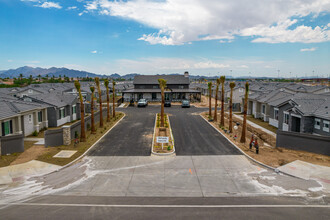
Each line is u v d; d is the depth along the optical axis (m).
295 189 12.48
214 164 16.14
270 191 12.27
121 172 14.82
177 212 10.05
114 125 29.81
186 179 13.79
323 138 17.83
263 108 35.22
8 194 11.94
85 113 40.84
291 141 19.44
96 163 16.38
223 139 22.73
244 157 17.52
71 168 15.51
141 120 33.47
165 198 11.52
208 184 13.13
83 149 19.31
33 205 10.73
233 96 58.75
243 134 21.34
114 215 9.78
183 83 61.69
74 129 23.64
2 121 20.59
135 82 61.50
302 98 25.67
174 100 59.91
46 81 141.62
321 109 22.00
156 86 61.69
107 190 12.41
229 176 14.20
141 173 14.66
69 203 10.94
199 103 57.03
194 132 25.73
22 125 23.55
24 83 122.00
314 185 12.93
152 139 22.77
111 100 65.00
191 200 11.30
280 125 27.58
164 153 18.16
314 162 16.28
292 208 10.41
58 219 9.41
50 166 15.66
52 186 12.90
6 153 17.69
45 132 19.69
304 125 22.52
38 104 26.98
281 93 32.78
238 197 11.61
